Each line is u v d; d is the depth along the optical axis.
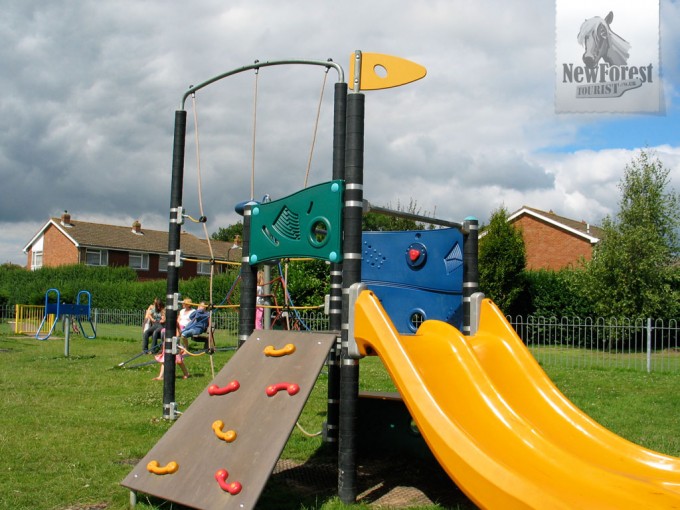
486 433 3.94
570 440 4.23
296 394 3.96
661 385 10.60
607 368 13.76
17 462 4.92
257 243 5.15
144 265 44.41
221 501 3.53
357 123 4.43
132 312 25.81
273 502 4.18
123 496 4.16
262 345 4.64
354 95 4.44
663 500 3.33
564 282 21.11
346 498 4.18
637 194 20.30
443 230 5.96
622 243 19.84
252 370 4.41
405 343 4.34
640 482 3.53
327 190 4.60
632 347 19.70
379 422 5.49
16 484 4.38
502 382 4.72
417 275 6.14
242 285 5.25
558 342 21.03
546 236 30.89
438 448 3.50
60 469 4.76
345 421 4.22
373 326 4.06
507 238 21.19
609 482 3.51
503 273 20.94
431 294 6.01
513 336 5.09
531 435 3.88
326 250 4.55
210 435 4.01
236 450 3.81
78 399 7.97
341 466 4.21
